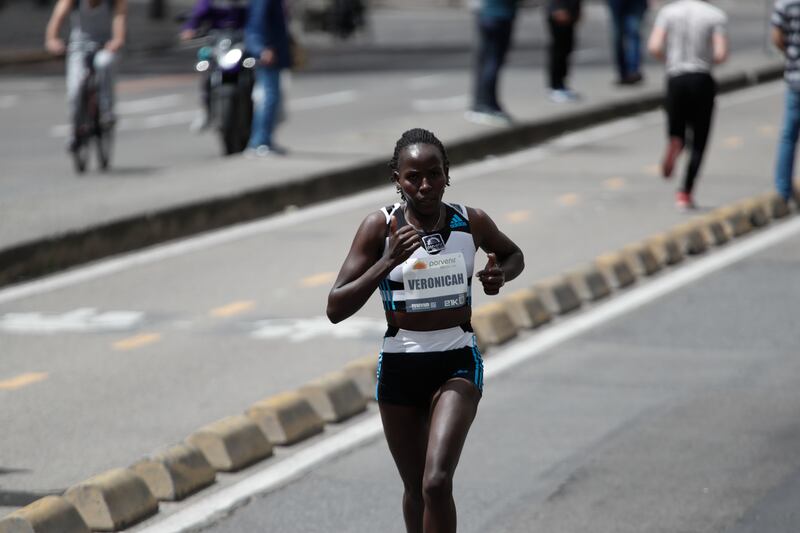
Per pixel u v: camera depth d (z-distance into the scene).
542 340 34.94
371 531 23.14
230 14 62.16
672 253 43.59
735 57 108.88
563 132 73.62
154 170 60.44
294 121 77.69
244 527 23.38
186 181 53.91
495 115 71.25
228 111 62.34
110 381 31.73
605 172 61.22
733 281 41.03
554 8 79.88
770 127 74.31
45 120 79.19
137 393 30.80
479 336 34.34
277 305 38.69
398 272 19.28
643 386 30.95
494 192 56.16
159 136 73.19
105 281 41.91
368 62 116.56
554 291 37.72
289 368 32.66
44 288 41.12
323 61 117.44
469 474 25.69
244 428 26.72
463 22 190.00
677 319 36.81
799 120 49.94
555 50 80.44
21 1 191.12
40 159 64.25
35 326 36.72
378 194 57.47
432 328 19.42
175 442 27.59
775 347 34.03
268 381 31.62
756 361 32.81
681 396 30.17
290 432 27.67
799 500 24.08
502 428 28.25
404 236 18.67
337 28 144.50
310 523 23.52
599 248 45.28
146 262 44.56
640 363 32.78
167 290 40.59
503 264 20.16
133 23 159.75
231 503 24.47
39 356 33.88
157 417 29.12
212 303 39.00
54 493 24.94
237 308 38.41
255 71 63.41
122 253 46.03
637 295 39.59
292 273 42.62
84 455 26.88
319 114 80.88
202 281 41.69
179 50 126.44
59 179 57.88
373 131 69.25
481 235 19.89
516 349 34.12
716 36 49.69
